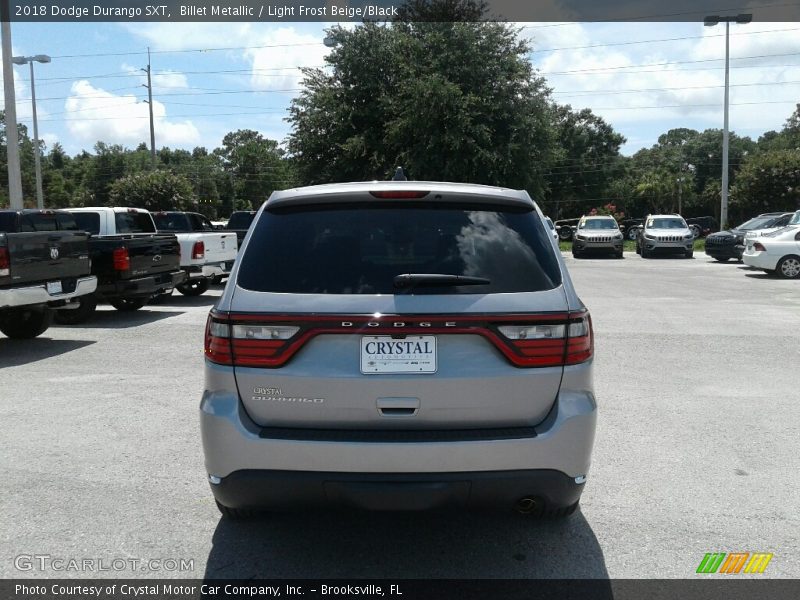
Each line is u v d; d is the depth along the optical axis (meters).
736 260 27.69
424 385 3.01
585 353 3.18
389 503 3.00
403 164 28.67
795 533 3.79
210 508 4.12
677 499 4.23
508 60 29.02
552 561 3.48
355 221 3.33
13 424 5.79
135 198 43.69
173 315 12.47
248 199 107.25
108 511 4.07
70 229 10.00
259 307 3.09
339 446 2.96
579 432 3.08
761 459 4.93
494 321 3.04
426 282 3.08
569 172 81.94
